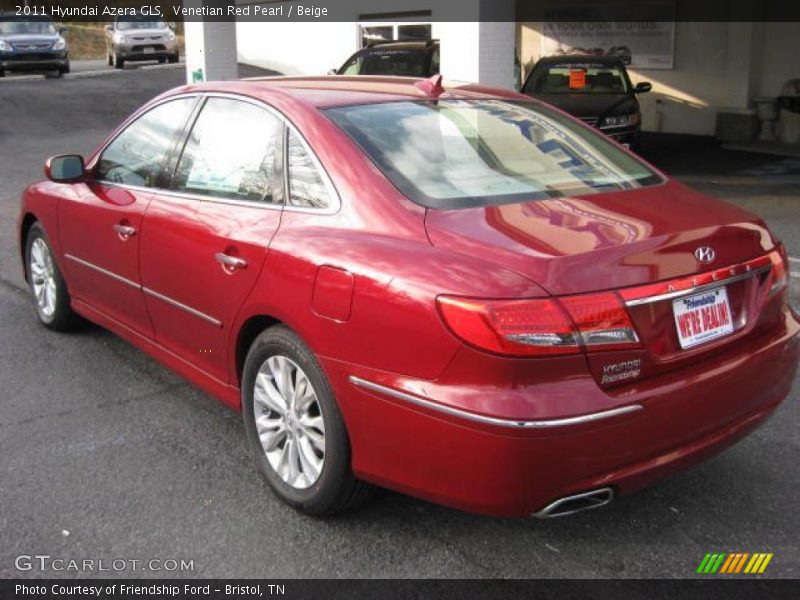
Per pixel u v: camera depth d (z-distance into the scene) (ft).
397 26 60.39
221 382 12.57
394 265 9.49
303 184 11.34
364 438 9.78
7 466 12.46
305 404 10.81
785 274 10.93
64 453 12.88
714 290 9.81
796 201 33.53
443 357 8.87
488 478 8.72
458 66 43.32
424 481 9.28
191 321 12.92
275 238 11.05
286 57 73.67
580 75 45.62
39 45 80.18
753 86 52.11
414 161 11.10
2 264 24.29
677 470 9.61
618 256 9.14
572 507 9.04
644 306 9.09
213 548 10.46
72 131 56.80
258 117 12.48
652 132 56.70
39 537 10.68
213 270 12.07
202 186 13.10
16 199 34.81
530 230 9.70
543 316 8.57
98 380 15.75
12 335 18.16
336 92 12.64
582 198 10.93
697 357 9.65
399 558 10.24
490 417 8.52
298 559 10.23
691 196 11.63
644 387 9.09
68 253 16.63
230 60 53.21
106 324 15.92
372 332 9.49
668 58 54.95
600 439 8.75
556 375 8.66
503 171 11.40
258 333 11.89
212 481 12.07
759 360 10.16
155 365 16.53
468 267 9.06
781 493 11.66
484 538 10.63
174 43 94.68
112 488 11.87
